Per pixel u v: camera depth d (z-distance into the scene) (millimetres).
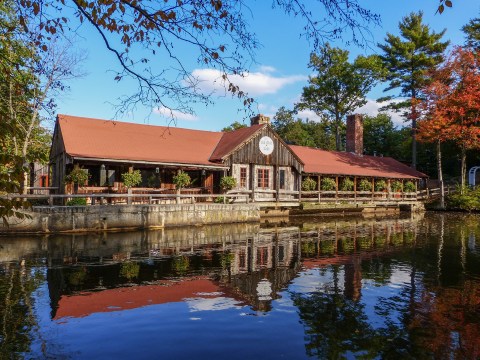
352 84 44219
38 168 28828
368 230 19438
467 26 40375
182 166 23016
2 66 5895
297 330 5832
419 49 42656
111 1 4254
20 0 4316
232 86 4832
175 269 9922
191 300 7277
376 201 32438
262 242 14789
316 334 5703
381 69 42281
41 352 4988
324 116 49094
